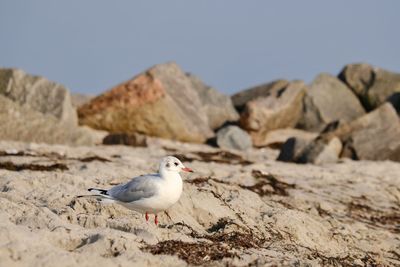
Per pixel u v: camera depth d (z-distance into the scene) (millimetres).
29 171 15102
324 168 22938
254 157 26203
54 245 8281
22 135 23875
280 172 20562
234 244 9609
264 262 8500
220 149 28688
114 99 30281
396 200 18672
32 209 9805
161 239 9195
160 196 9484
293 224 12055
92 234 8602
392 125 28422
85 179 13727
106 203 10008
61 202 11328
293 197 16078
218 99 35219
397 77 36594
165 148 27156
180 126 30391
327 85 36000
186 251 8492
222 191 13688
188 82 33438
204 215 11703
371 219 15609
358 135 28109
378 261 11477
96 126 30203
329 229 13039
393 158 27656
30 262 7383
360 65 37250
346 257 10734
